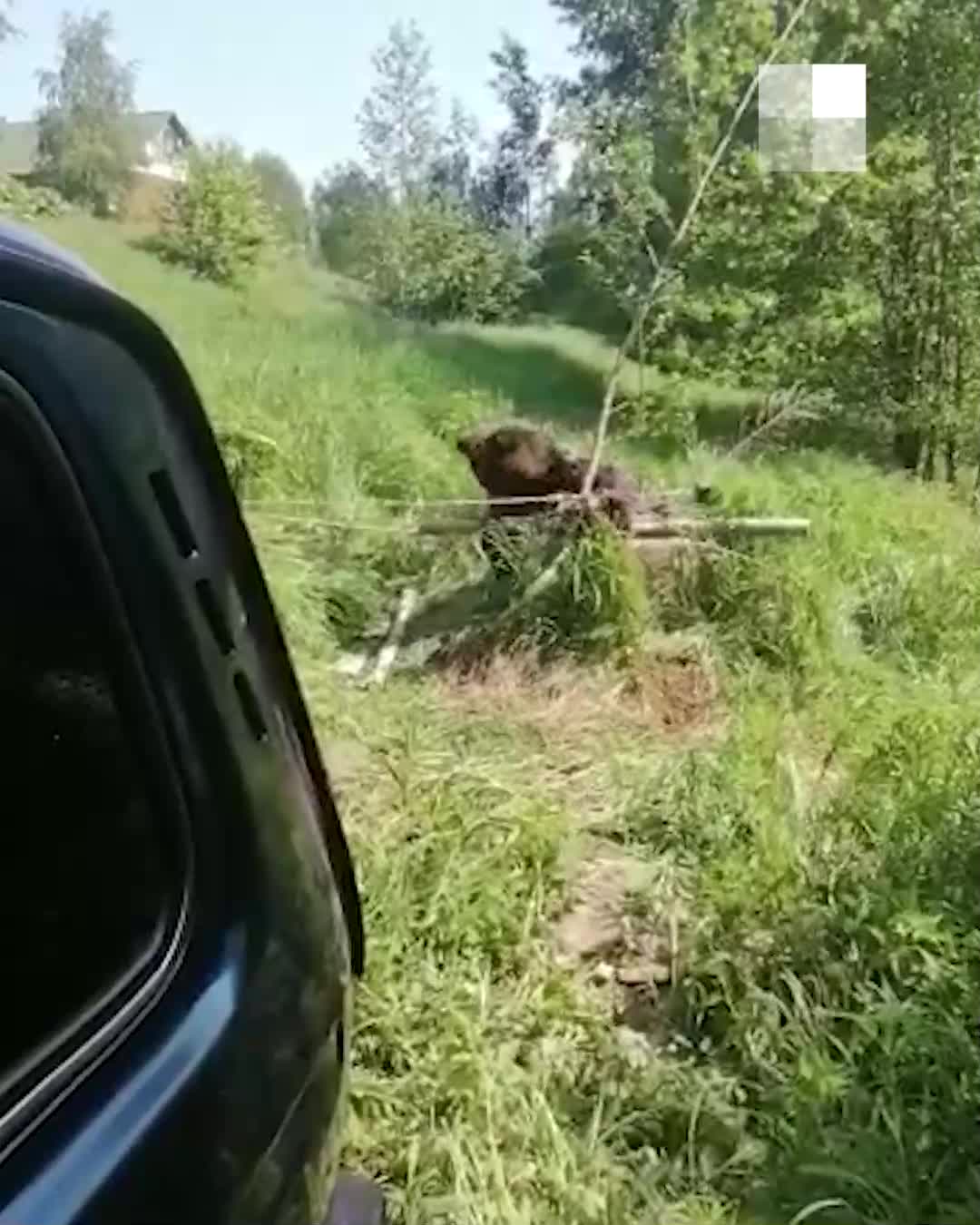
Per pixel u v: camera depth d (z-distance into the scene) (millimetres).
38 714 958
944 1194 2492
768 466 8219
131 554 1068
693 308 9188
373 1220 1410
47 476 1002
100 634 1024
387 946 3072
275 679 1272
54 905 951
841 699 4945
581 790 4312
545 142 13016
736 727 4633
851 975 3033
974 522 7477
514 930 3336
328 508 6660
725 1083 2822
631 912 3551
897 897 3162
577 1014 3080
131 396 1112
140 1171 942
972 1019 2822
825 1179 2520
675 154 8719
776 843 3545
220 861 1111
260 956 1127
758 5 8422
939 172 9359
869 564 6078
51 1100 923
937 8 9055
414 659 5469
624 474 6293
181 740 1086
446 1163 2561
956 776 3766
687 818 3902
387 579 6219
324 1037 1241
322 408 8094
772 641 5426
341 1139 1343
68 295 1062
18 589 958
